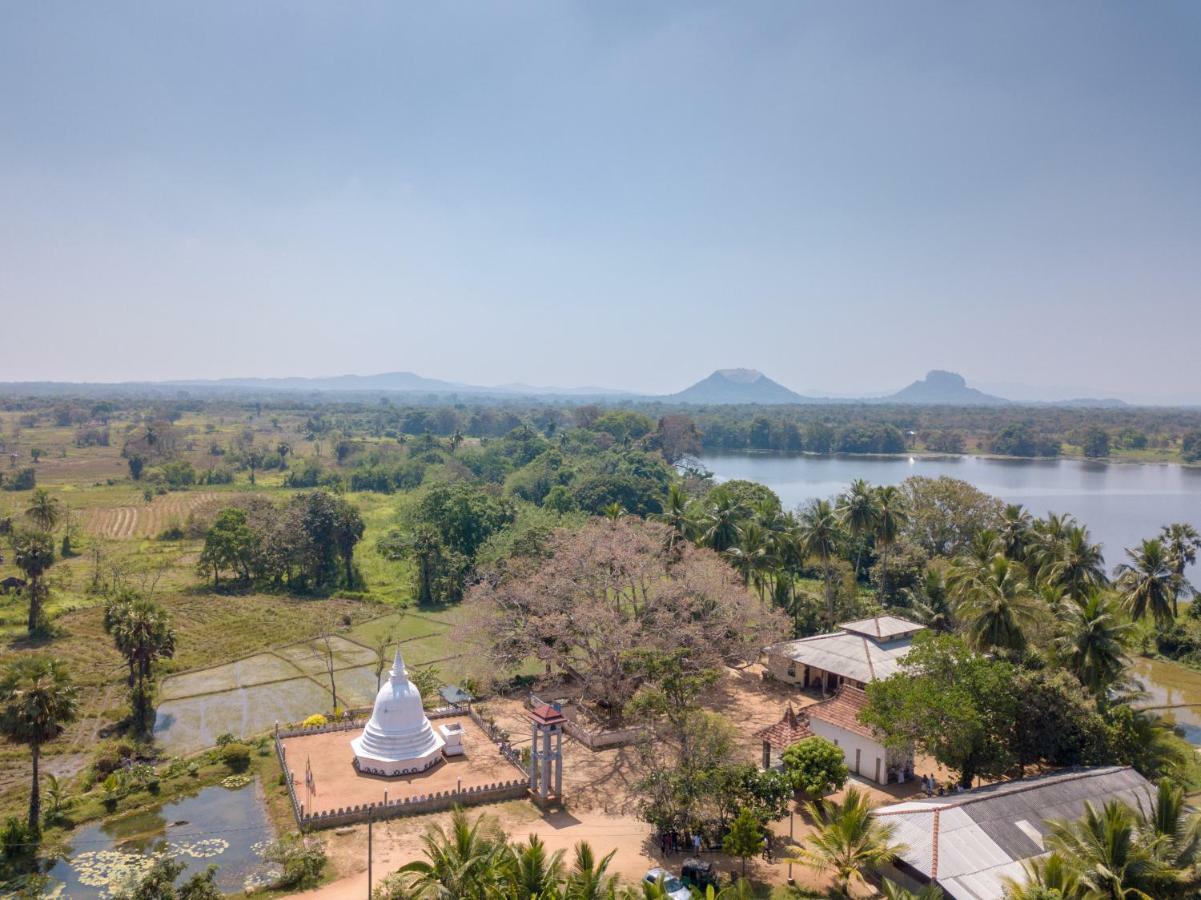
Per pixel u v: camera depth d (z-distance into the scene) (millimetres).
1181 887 32812
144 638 64250
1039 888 31156
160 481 190375
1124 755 50312
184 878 42469
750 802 44000
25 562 87062
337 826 47125
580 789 52062
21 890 41188
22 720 46531
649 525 76438
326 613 97688
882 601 93500
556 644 65125
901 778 52938
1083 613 56781
